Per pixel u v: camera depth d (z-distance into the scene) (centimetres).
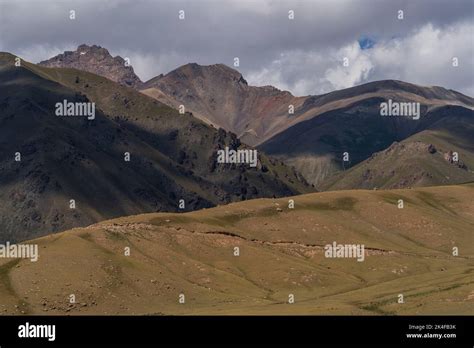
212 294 18900
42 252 18338
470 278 19075
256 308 16638
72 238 19762
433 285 18438
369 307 15638
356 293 19162
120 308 16750
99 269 18088
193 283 19712
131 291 17725
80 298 16662
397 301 16025
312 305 16675
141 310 16925
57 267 17600
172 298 18088
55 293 16600
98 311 16400
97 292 17112
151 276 18788
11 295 16250
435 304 15000
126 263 19000
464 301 15050
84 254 18612
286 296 19600
